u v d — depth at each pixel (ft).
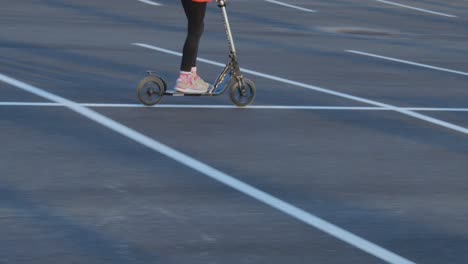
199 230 29.35
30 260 26.12
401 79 63.93
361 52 77.56
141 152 39.09
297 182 35.68
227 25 49.60
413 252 28.22
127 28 84.23
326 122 47.42
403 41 88.22
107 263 26.13
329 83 60.18
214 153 39.68
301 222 30.63
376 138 44.32
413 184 36.27
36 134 41.34
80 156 37.88
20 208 30.78
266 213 31.42
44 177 34.65
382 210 32.48
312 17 104.12
